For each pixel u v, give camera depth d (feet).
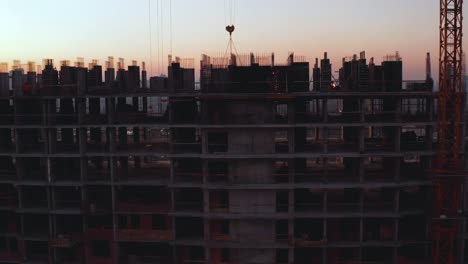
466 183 201.05
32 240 217.97
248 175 200.34
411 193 221.25
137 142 225.56
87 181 209.46
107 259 213.05
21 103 213.66
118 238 208.95
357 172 207.00
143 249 219.20
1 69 218.38
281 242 201.77
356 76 200.03
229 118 199.72
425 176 203.62
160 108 234.38
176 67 203.21
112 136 206.59
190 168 215.10
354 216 197.88
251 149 198.49
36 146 221.25
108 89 212.23
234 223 203.92
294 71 197.26
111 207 210.38
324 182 199.31
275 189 198.29
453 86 200.23
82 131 207.82
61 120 215.92
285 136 250.16
